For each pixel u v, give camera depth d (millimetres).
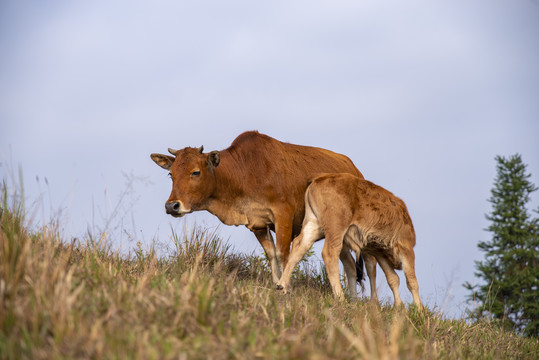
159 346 14109
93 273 18938
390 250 31328
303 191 35812
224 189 34125
